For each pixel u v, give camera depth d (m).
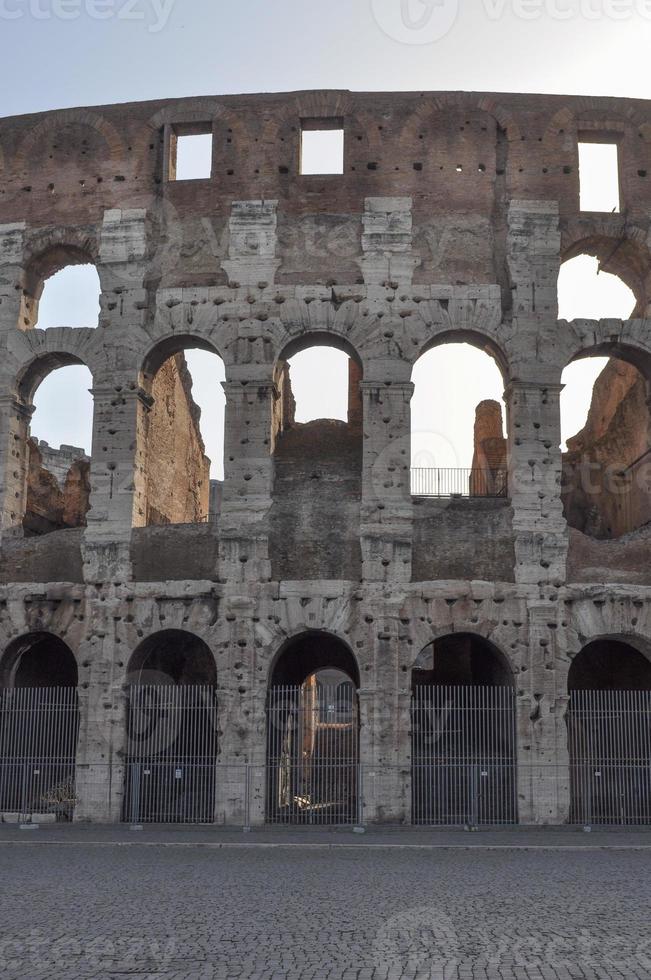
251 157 46.84
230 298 45.41
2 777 42.81
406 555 42.66
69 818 42.84
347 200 46.19
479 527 43.00
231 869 28.45
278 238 45.88
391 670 41.75
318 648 50.38
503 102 47.12
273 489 44.12
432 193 46.16
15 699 43.66
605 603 42.41
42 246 47.34
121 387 45.16
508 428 44.66
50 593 43.62
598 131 47.09
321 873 27.66
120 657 42.91
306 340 46.06
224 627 42.56
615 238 46.12
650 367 45.44
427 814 43.22
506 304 45.00
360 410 49.62
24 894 23.83
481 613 42.16
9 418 46.00
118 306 46.00
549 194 46.06
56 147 48.25
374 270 45.34
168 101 47.94
